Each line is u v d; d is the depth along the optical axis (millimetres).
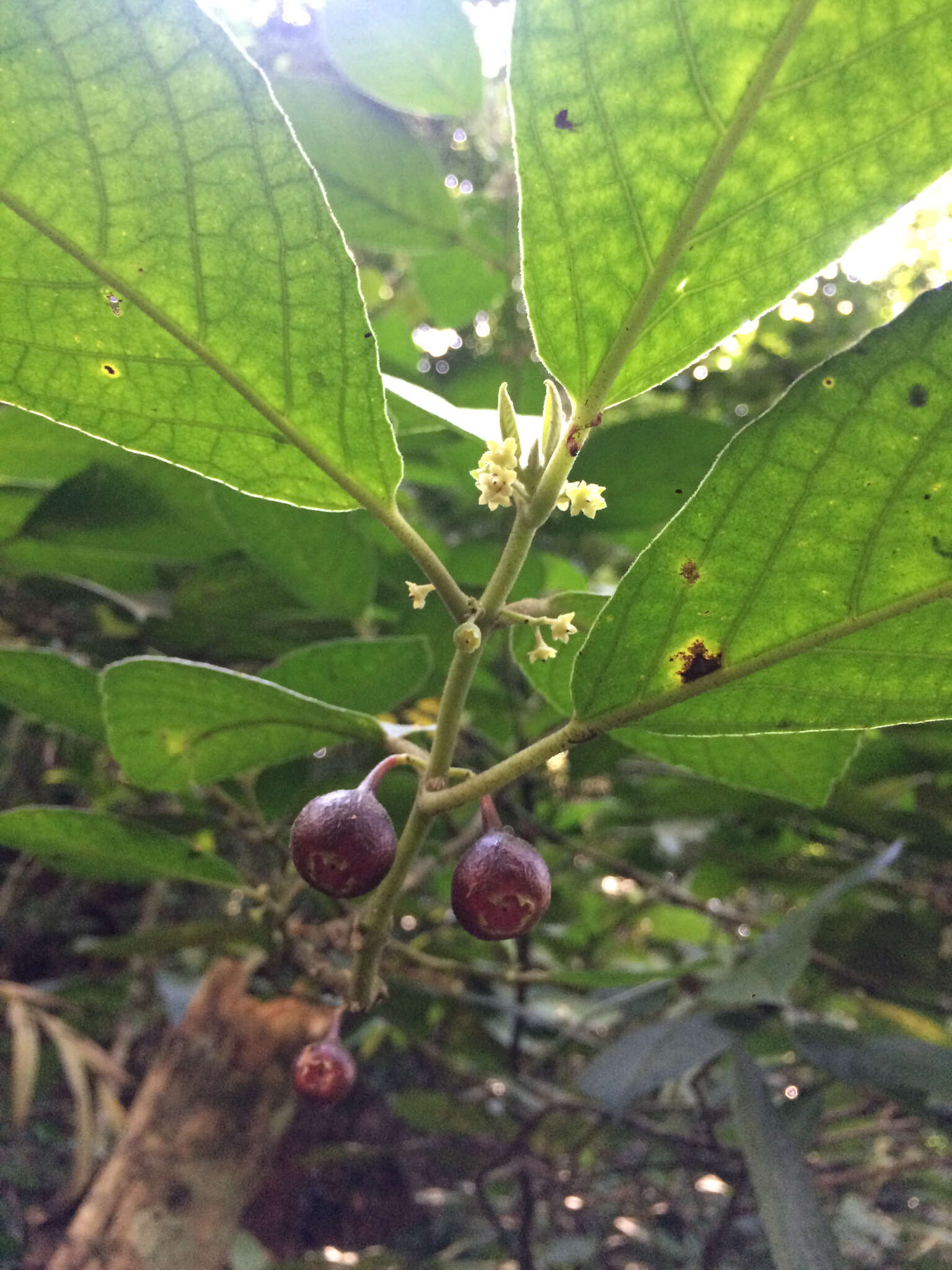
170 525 297
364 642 230
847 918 373
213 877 246
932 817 310
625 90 121
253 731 186
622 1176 505
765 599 140
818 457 129
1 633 356
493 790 146
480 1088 439
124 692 178
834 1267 217
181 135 120
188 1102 273
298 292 133
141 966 486
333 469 146
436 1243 546
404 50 307
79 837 236
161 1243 256
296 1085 200
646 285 132
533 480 139
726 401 608
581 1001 455
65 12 110
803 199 127
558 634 141
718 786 333
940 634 140
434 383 347
